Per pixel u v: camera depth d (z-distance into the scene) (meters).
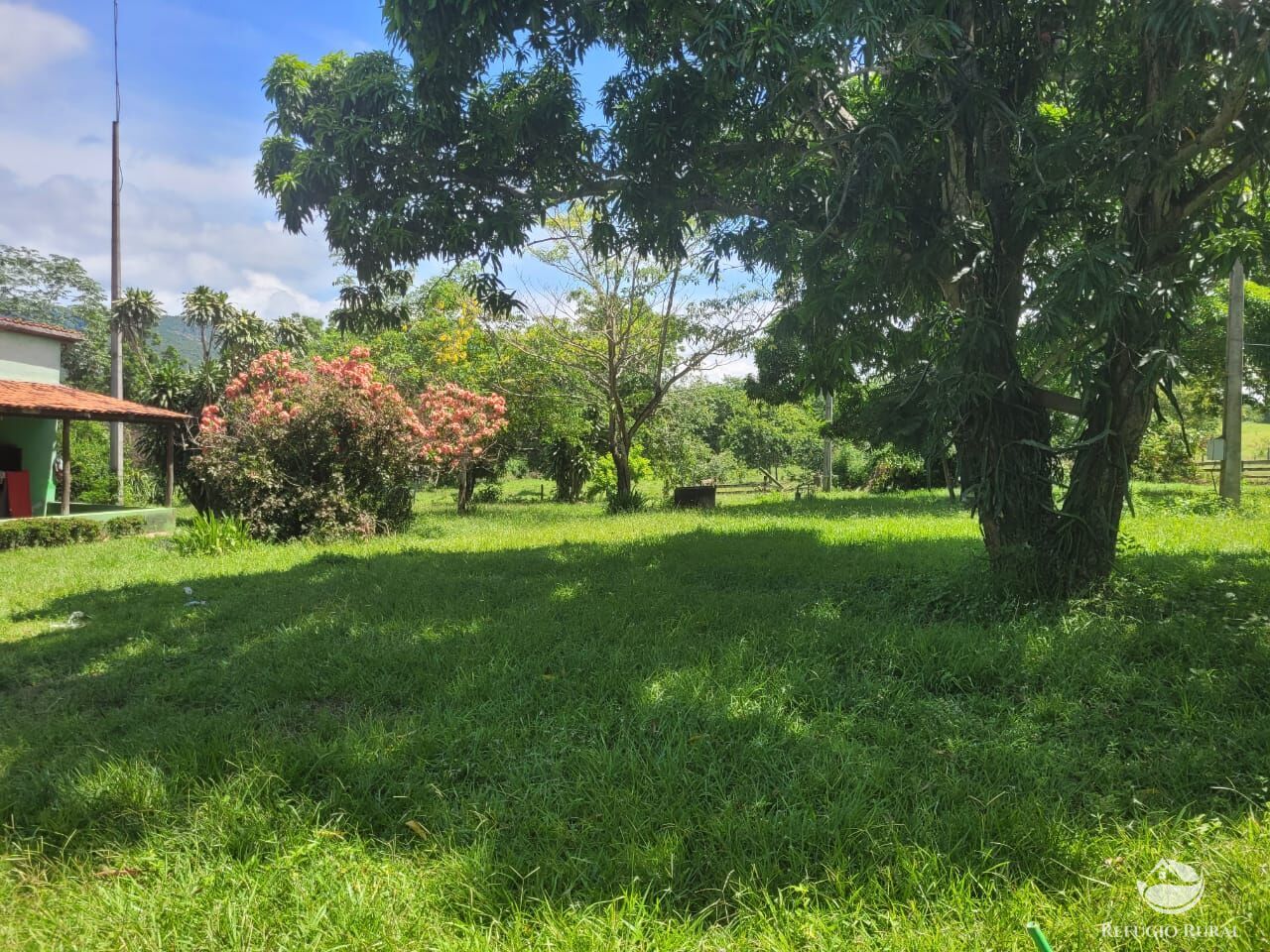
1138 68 5.55
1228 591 5.61
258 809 2.85
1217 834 2.54
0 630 6.29
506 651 4.82
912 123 5.88
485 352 21.45
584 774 3.05
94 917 2.28
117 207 19.92
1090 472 5.78
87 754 3.38
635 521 14.89
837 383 7.85
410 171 7.12
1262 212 5.86
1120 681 3.94
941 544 9.31
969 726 3.55
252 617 6.15
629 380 21.17
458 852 2.57
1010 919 2.14
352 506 13.09
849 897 2.25
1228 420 14.17
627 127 6.64
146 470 23.25
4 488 15.87
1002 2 5.91
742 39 5.41
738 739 3.36
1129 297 4.96
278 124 7.39
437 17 5.84
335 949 2.11
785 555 8.77
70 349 30.95
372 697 4.11
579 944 2.09
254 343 22.50
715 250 7.56
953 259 5.81
